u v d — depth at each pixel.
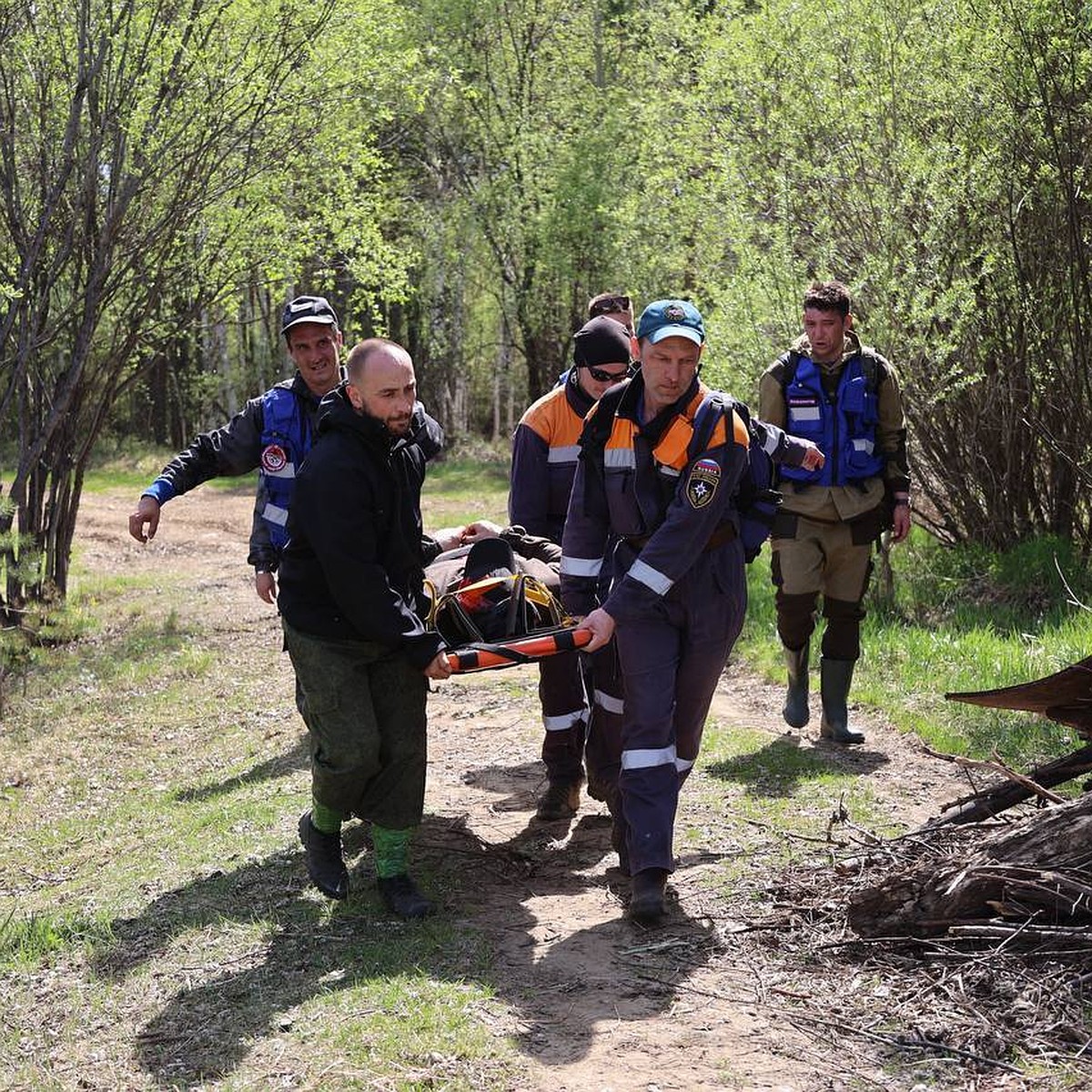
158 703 9.52
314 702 4.45
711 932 4.20
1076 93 9.65
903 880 3.98
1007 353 10.02
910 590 9.92
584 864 5.02
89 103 11.15
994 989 3.62
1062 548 9.61
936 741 6.22
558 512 5.50
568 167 27.19
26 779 7.87
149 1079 3.67
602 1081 3.35
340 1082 3.45
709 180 14.05
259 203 14.17
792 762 6.05
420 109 17.02
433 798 5.93
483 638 4.80
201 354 37.62
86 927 4.86
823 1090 3.26
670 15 22.45
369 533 4.25
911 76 10.57
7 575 12.03
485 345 37.81
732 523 4.34
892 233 10.16
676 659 4.30
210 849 5.66
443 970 4.09
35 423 12.88
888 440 6.34
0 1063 3.90
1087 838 3.77
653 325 4.10
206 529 20.61
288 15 12.73
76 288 11.74
